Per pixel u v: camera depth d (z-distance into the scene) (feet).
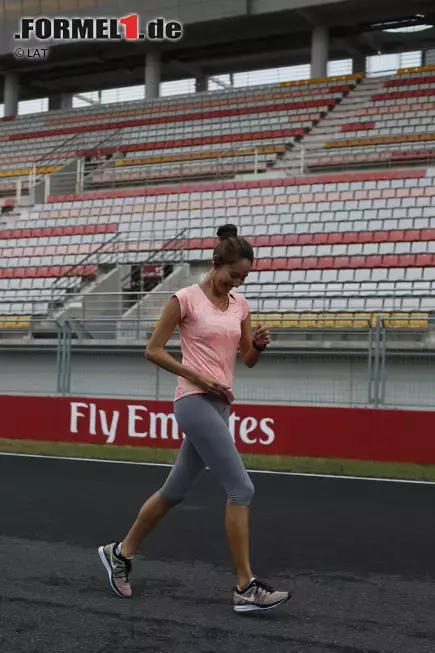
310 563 17.01
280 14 87.40
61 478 28.66
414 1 83.51
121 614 13.50
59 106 122.93
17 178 82.17
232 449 13.56
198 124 86.33
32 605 13.92
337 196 60.39
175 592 14.76
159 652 11.81
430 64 97.45
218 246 13.87
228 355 13.93
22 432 37.99
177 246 58.44
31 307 55.26
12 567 16.40
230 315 13.96
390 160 68.23
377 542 19.06
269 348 40.91
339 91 85.66
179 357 42.34
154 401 35.37
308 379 39.70
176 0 89.15
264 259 54.34
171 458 34.65
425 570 16.53
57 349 40.16
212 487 26.04
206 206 63.77
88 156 83.25
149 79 101.45
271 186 63.36
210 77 111.96
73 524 20.68
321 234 55.62
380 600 14.46
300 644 12.19
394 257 51.55
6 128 100.63
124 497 24.77
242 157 76.13
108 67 109.91
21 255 63.93
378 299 47.75
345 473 31.27
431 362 36.50
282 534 19.83
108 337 43.16
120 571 14.33
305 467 32.60
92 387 41.81
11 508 22.86
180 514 21.81
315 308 48.52
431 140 69.31
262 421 33.81
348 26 92.22
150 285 55.31
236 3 86.38
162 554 17.54
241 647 12.03
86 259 57.41
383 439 31.83
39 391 43.45
